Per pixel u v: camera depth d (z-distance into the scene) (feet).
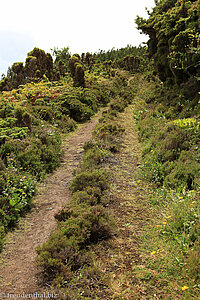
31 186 19.77
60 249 10.98
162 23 42.01
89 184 18.75
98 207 14.57
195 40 29.45
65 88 65.16
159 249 11.31
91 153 26.16
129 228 13.74
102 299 8.69
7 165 21.83
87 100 58.65
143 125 37.22
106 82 98.94
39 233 14.66
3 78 90.79
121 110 55.83
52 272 10.22
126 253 11.44
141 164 24.36
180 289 8.61
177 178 17.69
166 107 39.55
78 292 9.00
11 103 37.68
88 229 12.62
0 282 10.46
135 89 94.22
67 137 38.55
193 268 9.04
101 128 35.70
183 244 10.52
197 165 18.29
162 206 15.67
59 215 14.05
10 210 16.06
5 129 28.60
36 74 80.94
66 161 28.78
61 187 21.68
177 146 22.06
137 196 18.02
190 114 29.40
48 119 40.52
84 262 10.77
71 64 71.20
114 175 22.17
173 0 44.68
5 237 14.34
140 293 8.80
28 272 11.07
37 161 24.45
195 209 12.80
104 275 9.96
